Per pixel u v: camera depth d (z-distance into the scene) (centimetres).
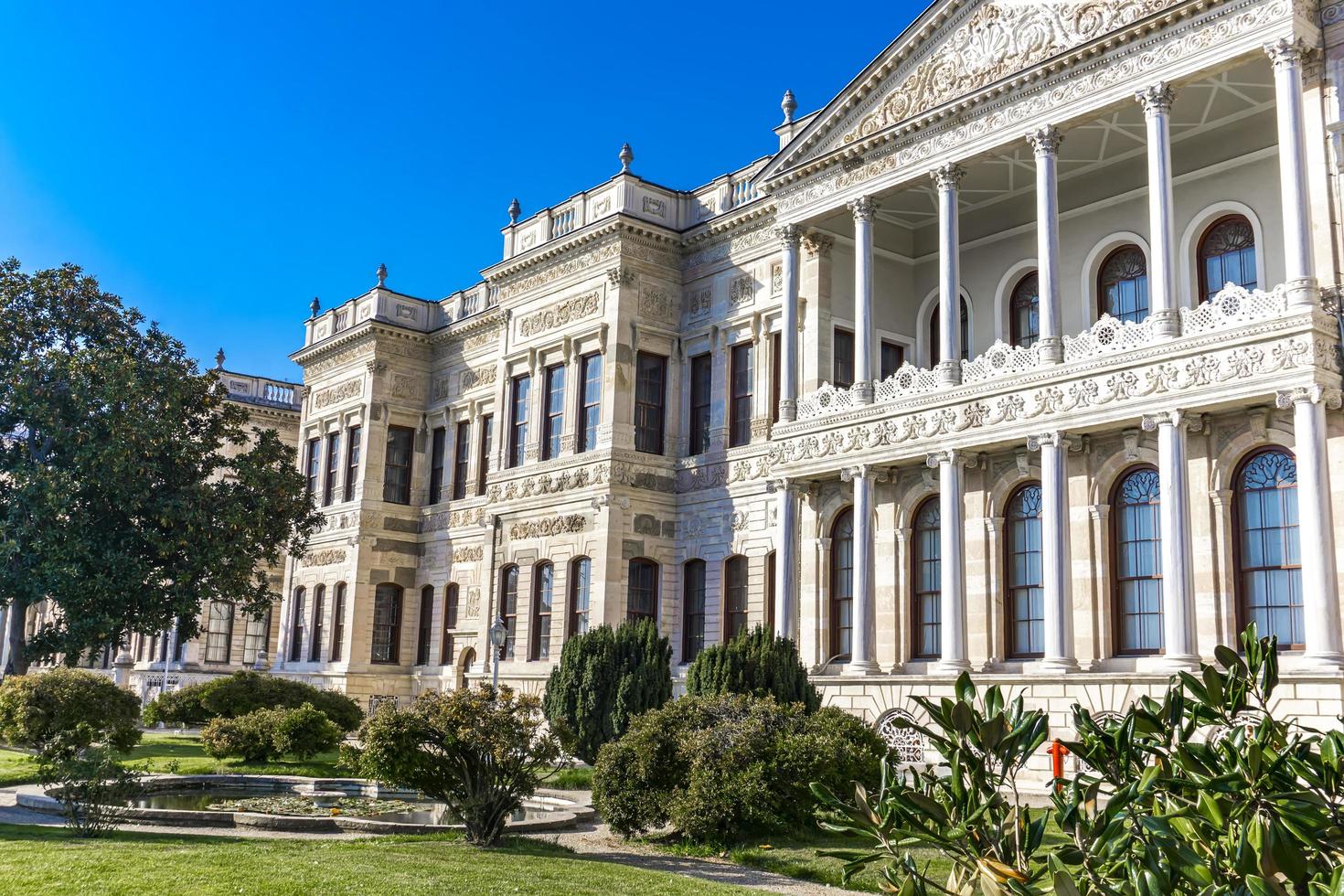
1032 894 684
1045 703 2736
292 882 1420
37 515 3875
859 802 789
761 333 4056
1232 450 2698
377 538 5566
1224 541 2691
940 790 792
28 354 4175
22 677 3419
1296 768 698
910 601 3366
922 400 3170
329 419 6012
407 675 5522
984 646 3117
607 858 1908
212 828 2127
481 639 4734
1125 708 2586
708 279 4319
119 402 4053
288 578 6038
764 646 2619
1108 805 730
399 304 5838
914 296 3891
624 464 4172
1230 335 2552
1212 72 2689
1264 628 2622
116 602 4034
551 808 2620
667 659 3042
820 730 2138
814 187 3628
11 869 1433
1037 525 3095
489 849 1897
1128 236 3241
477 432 5412
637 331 4291
